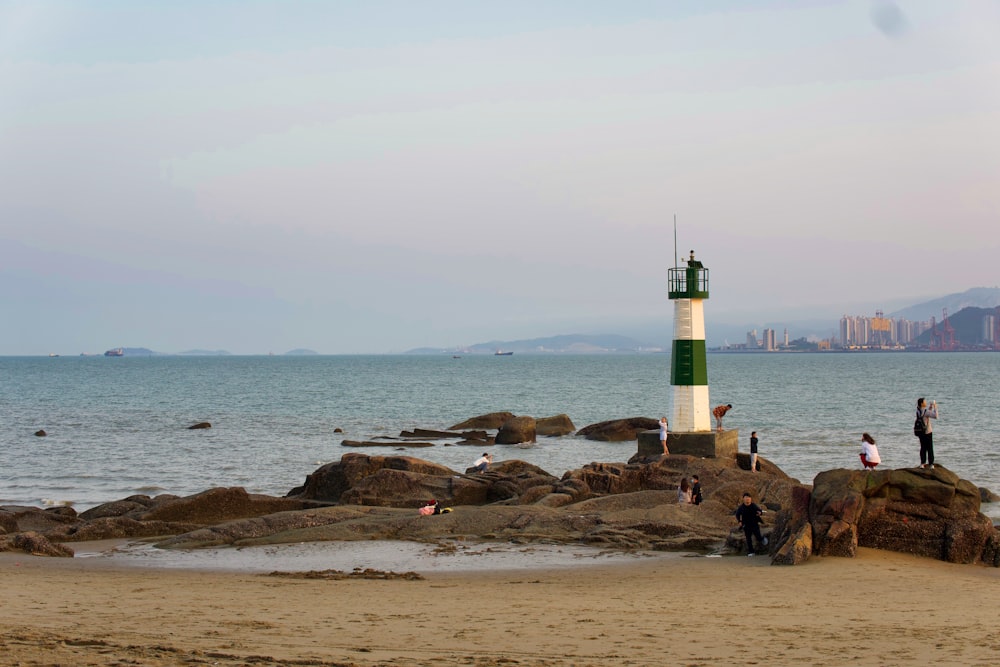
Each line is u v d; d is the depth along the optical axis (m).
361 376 197.88
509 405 105.75
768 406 97.56
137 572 23.42
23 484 45.47
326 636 14.48
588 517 28.81
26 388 143.50
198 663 11.99
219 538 27.78
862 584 20.16
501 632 15.14
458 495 34.69
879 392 123.00
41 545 26.48
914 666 12.69
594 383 164.00
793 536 23.56
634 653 13.56
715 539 26.28
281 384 157.25
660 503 31.14
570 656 13.27
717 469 37.31
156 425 78.19
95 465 52.78
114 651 12.52
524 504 32.69
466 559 24.95
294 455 57.88
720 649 13.90
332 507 31.34
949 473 24.31
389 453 58.97
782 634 15.12
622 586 20.61
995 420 78.12
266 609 17.34
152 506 32.22
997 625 15.96
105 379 180.12
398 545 26.91
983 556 22.95
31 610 16.66
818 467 51.44
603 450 60.50
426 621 16.14
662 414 94.81
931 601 18.34
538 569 23.42
